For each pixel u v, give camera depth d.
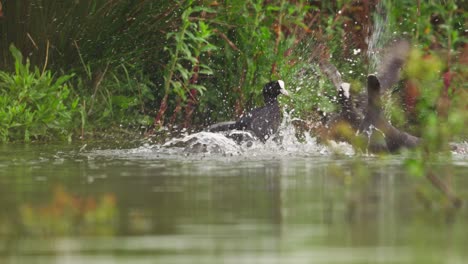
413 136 28.69
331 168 22.62
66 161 24.48
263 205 16.30
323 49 37.09
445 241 13.06
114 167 22.94
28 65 31.59
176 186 18.94
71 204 15.88
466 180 20.23
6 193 17.77
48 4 32.19
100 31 32.50
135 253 12.20
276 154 26.72
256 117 31.20
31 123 31.20
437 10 32.84
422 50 31.47
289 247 12.61
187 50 32.19
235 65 35.34
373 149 27.33
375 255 12.04
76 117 33.34
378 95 28.33
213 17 34.22
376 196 17.48
